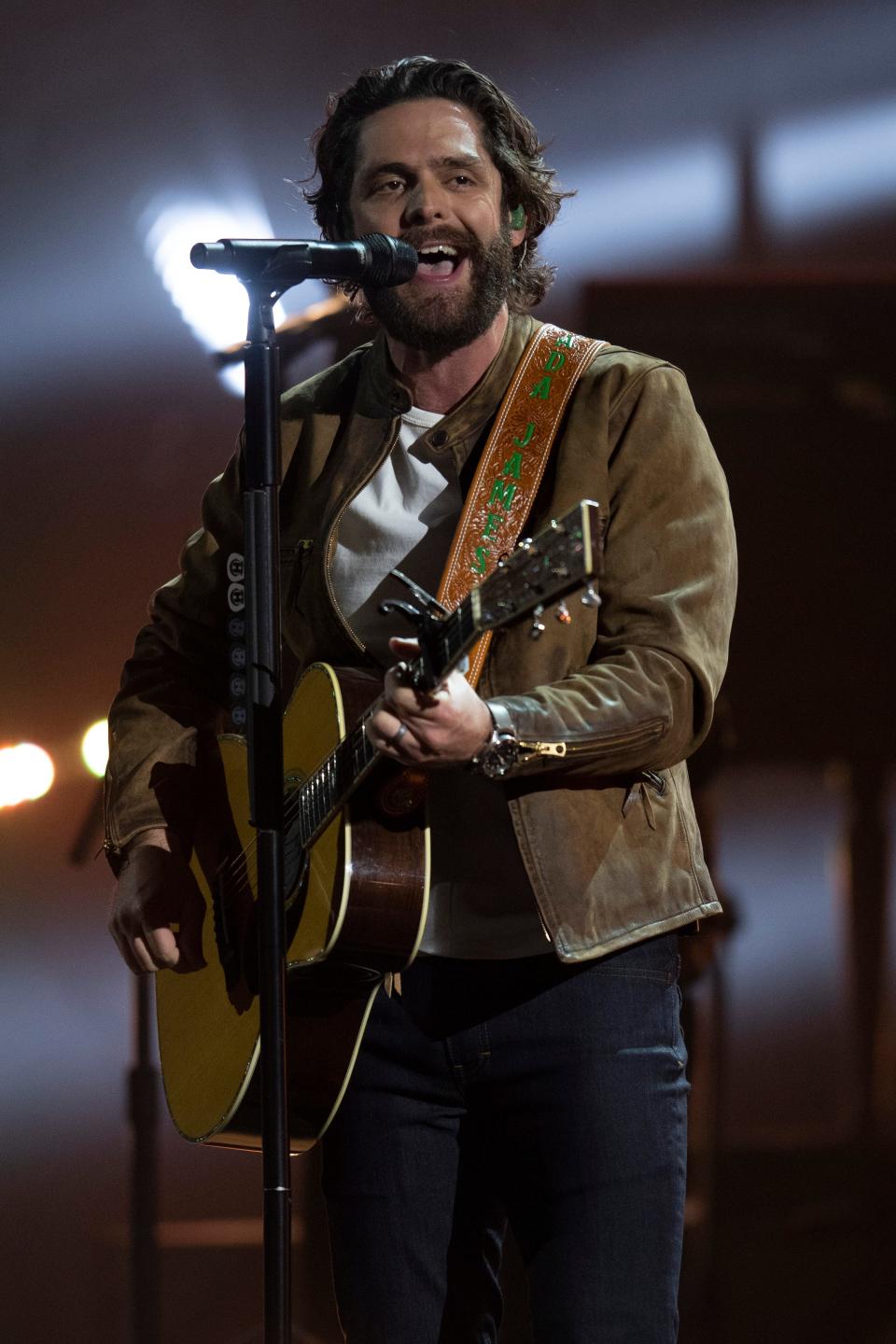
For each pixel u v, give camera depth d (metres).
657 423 7.77
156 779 9.03
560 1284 7.38
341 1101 8.02
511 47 23.84
